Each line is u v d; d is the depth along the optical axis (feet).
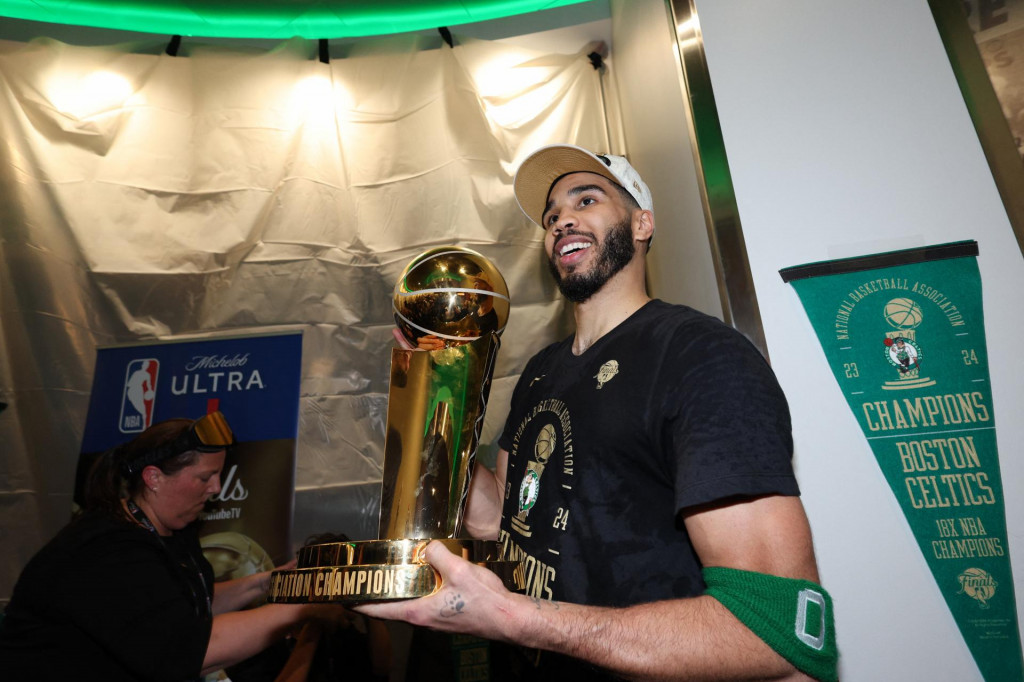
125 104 7.60
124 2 7.73
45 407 6.62
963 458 3.96
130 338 7.02
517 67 8.09
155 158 7.52
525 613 1.92
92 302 7.03
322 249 7.47
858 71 4.74
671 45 5.53
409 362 2.51
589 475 2.68
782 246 4.52
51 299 6.89
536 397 3.23
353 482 6.90
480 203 7.49
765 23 5.00
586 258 3.33
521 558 2.76
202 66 7.89
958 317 4.16
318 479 6.87
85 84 7.57
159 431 4.44
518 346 7.14
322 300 7.34
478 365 2.47
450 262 2.58
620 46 7.71
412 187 7.63
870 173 4.52
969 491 3.91
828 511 4.04
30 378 6.66
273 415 6.70
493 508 3.39
